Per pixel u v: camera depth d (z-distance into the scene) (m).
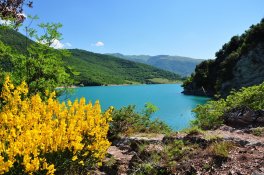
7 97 7.47
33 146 5.74
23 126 6.43
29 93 11.55
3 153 5.68
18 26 11.79
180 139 9.42
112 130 11.81
